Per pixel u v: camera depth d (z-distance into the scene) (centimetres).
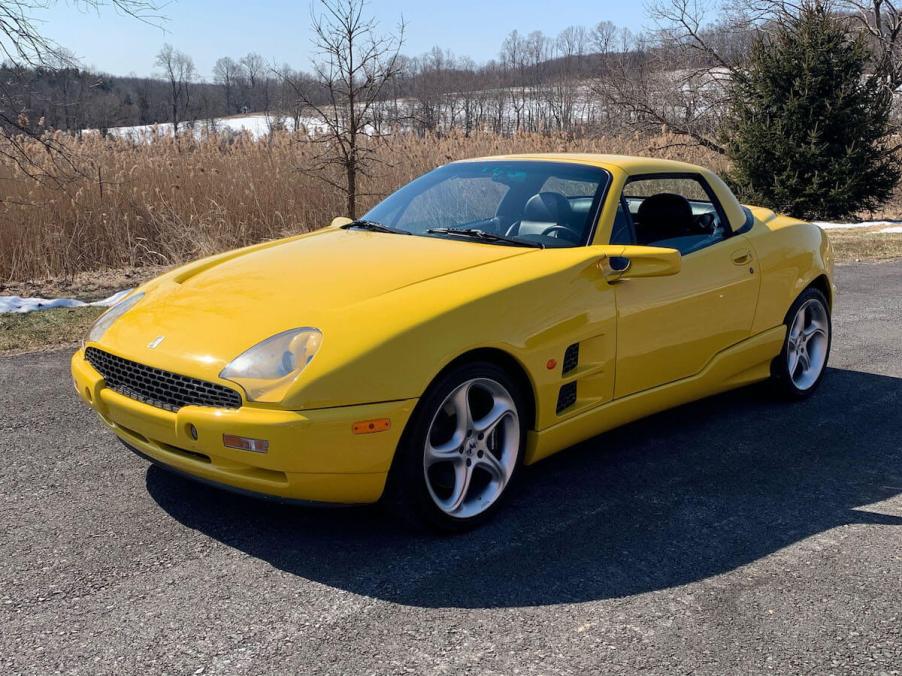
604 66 2331
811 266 502
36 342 598
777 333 478
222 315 316
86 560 293
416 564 297
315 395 278
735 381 462
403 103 1418
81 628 252
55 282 922
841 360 610
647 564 303
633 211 414
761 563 306
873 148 1748
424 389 293
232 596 272
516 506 351
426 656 242
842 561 309
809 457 419
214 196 1118
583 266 355
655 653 248
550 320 336
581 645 251
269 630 253
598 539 322
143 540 309
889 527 340
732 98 1880
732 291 435
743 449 428
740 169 1758
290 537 315
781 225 500
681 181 443
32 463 379
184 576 284
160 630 252
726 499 364
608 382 372
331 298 314
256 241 1111
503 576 291
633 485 377
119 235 1010
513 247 371
